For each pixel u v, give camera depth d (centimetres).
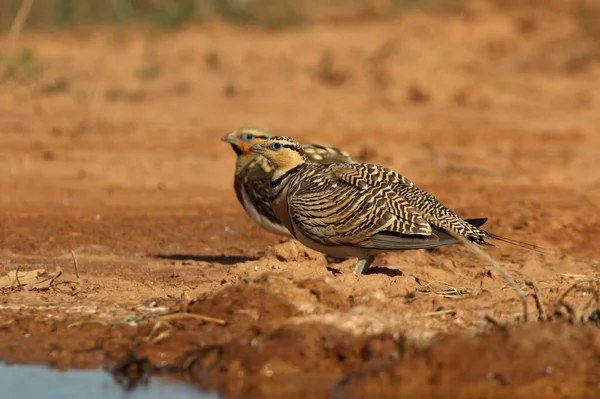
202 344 1570
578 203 2800
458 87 4616
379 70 4856
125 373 1527
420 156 3469
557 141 3778
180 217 2636
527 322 1566
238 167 2388
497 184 3036
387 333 1559
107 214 2639
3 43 5056
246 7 6253
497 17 5875
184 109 4194
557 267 2136
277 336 1536
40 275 1995
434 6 6247
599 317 1608
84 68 4922
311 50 5394
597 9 5912
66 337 1645
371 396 1413
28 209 2664
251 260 2203
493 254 2236
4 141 3541
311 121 4031
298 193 1923
